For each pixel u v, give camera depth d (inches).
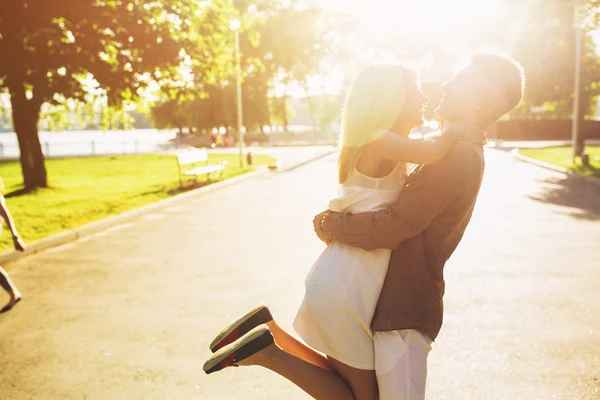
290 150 1801.2
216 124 2496.3
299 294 245.0
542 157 1167.0
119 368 169.0
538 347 177.8
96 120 905.5
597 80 1745.8
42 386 157.8
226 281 269.4
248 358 85.8
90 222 450.3
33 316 220.7
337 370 90.6
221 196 639.1
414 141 82.9
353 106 87.1
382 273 86.0
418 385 84.8
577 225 406.3
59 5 564.7
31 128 718.5
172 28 655.1
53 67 582.2
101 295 249.8
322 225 89.5
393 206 84.8
